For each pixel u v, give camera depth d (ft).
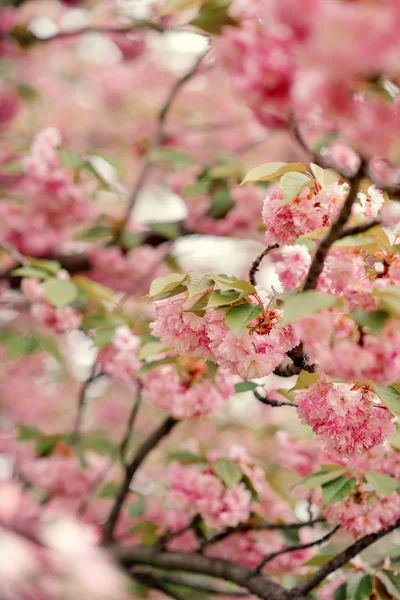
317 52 4.00
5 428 27.84
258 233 16.99
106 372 13.85
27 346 15.25
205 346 7.44
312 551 12.73
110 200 20.88
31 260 12.75
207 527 13.07
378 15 3.73
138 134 23.68
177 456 12.75
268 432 15.72
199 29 5.95
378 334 5.77
